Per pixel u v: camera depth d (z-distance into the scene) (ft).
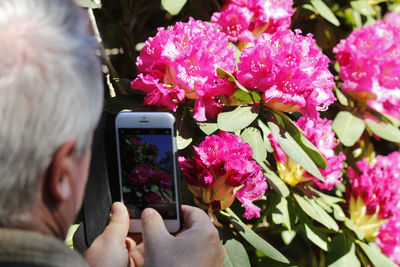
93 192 3.33
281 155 4.91
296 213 5.44
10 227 1.83
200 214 3.59
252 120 4.41
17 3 1.82
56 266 1.82
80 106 1.83
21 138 1.71
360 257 5.90
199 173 4.23
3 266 1.72
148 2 7.62
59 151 1.82
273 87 4.30
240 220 4.65
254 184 4.45
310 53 4.53
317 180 5.17
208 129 4.46
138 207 3.52
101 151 3.41
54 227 2.00
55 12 1.86
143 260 3.37
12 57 1.69
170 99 4.25
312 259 6.29
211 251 3.25
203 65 4.17
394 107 6.12
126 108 4.69
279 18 5.24
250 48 4.44
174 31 4.31
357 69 5.82
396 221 5.88
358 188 5.87
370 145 7.04
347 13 7.20
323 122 5.17
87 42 1.89
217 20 5.18
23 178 1.77
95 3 4.89
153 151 3.49
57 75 1.74
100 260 3.15
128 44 6.91
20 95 1.69
